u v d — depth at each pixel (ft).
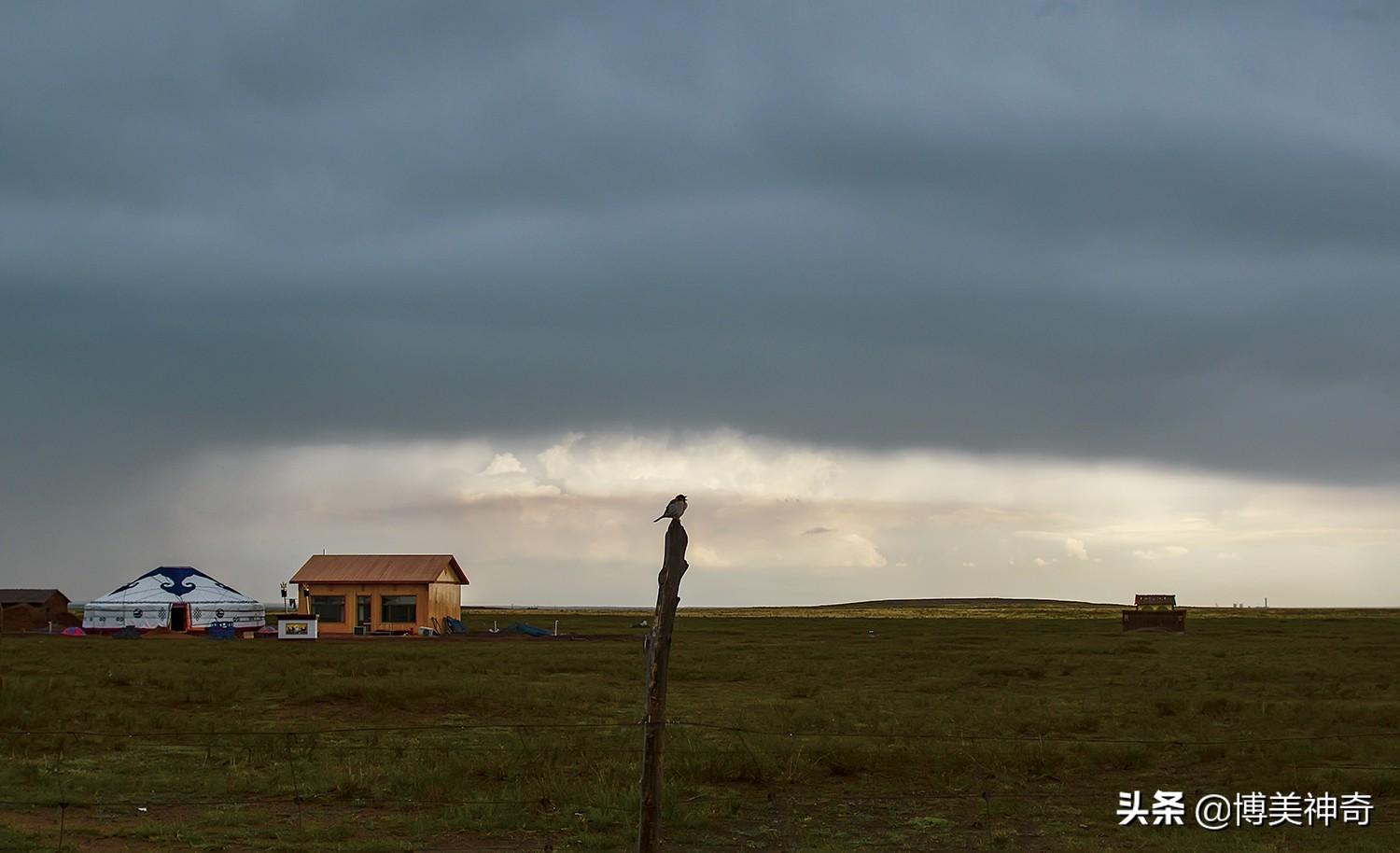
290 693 113.80
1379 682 138.92
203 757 74.28
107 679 130.82
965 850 51.75
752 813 59.36
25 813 56.54
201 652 198.59
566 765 68.95
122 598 288.30
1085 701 116.37
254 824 54.75
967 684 138.21
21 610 338.13
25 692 107.14
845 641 264.31
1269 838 54.13
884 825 56.95
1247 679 146.20
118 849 49.14
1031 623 433.89
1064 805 61.77
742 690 130.93
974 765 71.31
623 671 157.07
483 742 81.46
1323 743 79.20
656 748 39.45
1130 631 324.39
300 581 287.89
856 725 91.40
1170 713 102.99
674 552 39.78
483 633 288.30
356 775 65.00
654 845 39.06
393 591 285.43
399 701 107.24
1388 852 51.13
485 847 50.52
